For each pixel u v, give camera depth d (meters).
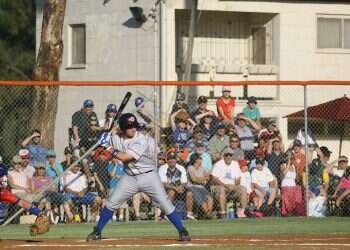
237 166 41.31
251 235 31.17
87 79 61.50
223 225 36.81
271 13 60.69
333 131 58.22
